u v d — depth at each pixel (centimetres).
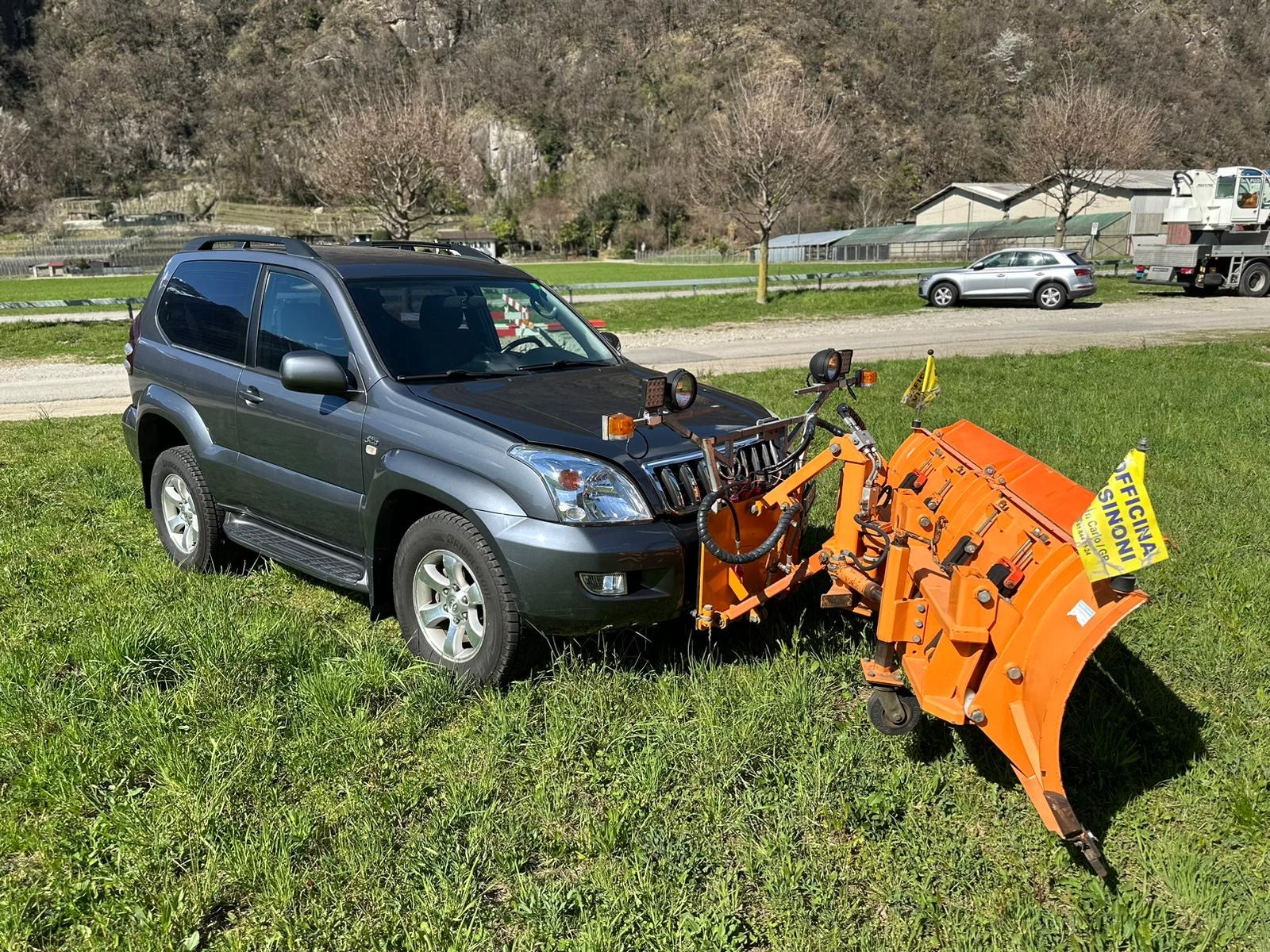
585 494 388
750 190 2756
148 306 603
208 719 386
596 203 11606
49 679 412
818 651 450
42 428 975
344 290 482
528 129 15875
